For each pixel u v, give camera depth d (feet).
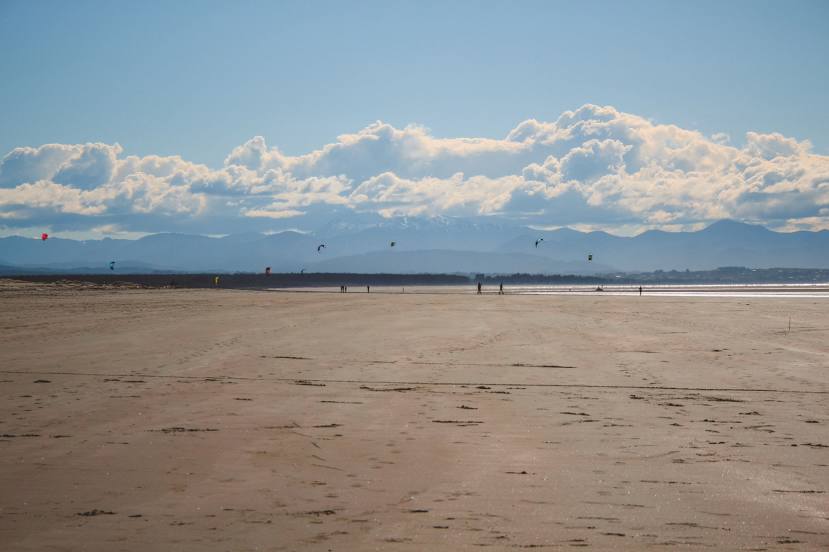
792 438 36.52
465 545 20.95
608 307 171.22
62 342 82.12
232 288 423.23
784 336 94.07
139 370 60.70
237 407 44.34
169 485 27.14
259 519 23.20
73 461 30.78
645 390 52.31
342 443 34.63
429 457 31.89
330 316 128.88
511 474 29.01
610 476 28.81
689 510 24.45
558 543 21.20
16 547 20.61
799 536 21.97
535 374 59.77
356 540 21.30
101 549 20.48
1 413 41.98
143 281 462.19
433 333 95.66
